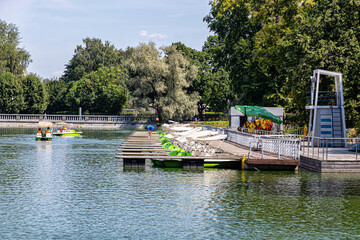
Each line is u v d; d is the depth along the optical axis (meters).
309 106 37.34
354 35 39.59
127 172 30.58
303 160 32.44
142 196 22.50
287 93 53.16
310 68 40.94
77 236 16.03
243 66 59.38
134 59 103.12
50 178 28.08
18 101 114.25
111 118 112.75
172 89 102.81
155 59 102.81
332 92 40.88
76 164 35.22
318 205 20.48
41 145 54.34
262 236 16.17
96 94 125.88
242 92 62.41
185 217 18.58
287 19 54.56
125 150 38.69
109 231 16.64
